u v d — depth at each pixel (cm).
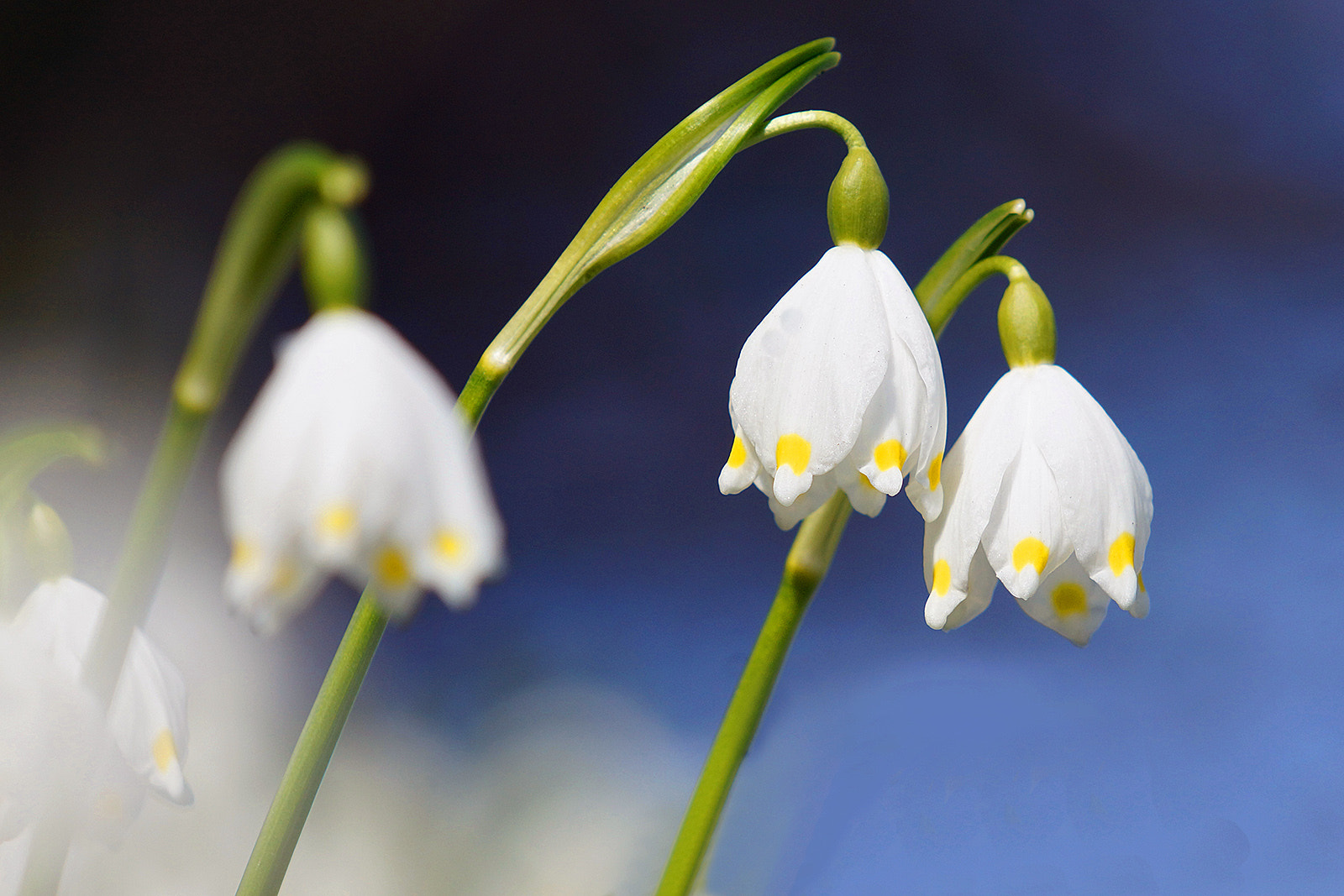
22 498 36
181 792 36
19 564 36
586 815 77
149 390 144
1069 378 38
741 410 37
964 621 38
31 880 35
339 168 34
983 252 39
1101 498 37
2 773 35
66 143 168
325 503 34
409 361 34
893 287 37
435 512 34
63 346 144
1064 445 37
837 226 37
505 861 73
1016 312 38
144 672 37
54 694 35
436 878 72
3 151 166
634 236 37
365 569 34
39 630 36
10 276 154
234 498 34
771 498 37
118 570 34
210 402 34
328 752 37
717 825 39
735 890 52
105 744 36
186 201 171
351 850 74
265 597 34
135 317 151
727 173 175
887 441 37
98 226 162
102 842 36
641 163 38
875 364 37
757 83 38
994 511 37
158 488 34
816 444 37
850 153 37
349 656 37
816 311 37
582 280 38
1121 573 37
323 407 34
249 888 37
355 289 34
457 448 34
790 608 39
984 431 37
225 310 34
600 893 68
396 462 34
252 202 34
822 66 38
